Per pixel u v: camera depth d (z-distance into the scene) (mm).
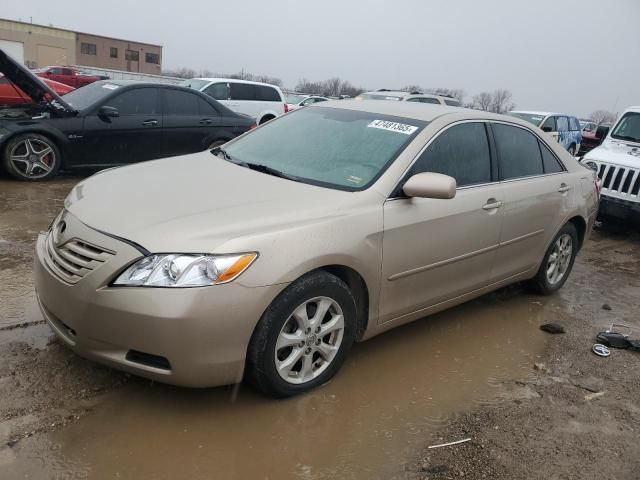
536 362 3877
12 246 5125
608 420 3223
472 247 3934
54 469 2451
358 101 4512
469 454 2811
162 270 2607
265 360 2863
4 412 2754
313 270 2992
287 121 4398
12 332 3518
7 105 8156
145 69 68562
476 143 4082
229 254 2676
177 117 8953
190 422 2852
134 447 2639
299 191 3297
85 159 8227
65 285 2771
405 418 3076
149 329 2590
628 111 8695
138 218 2865
